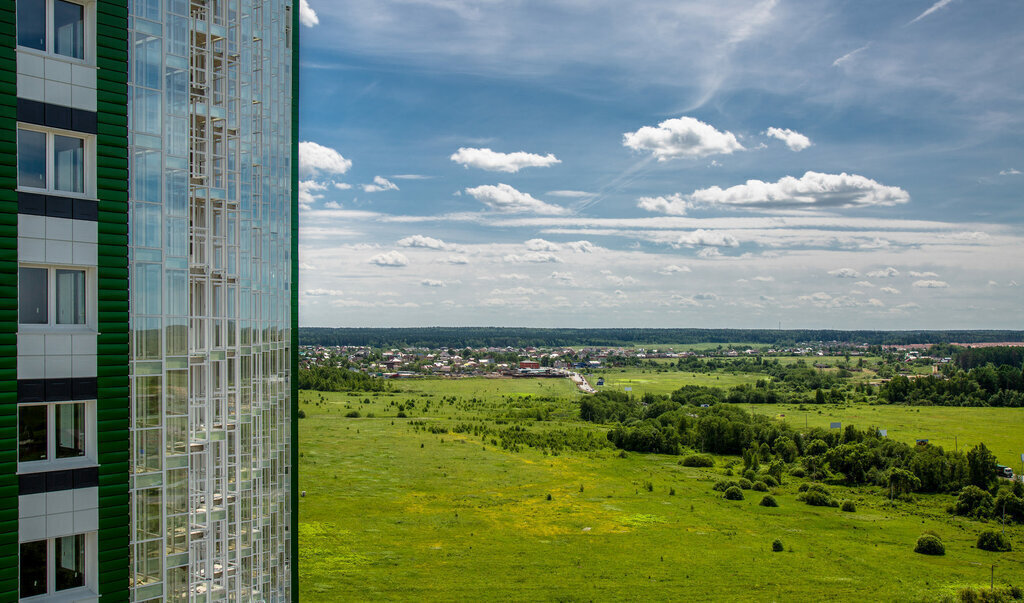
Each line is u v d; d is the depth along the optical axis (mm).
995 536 112750
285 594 46281
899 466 151250
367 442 194125
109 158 29969
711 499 142500
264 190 43531
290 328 47000
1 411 26797
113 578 30172
